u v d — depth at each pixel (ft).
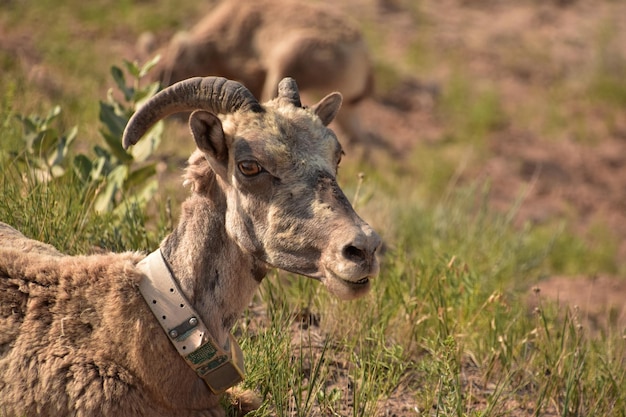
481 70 155.12
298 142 32.83
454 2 176.76
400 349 41.86
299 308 47.75
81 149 70.23
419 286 52.75
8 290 33.94
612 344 52.85
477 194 116.88
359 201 65.46
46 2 129.39
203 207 34.24
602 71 162.09
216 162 33.42
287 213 32.12
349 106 111.04
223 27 101.30
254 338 43.96
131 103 56.65
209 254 34.06
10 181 50.14
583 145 141.79
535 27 173.37
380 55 147.43
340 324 47.62
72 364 32.76
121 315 33.19
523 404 44.88
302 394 40.83
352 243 30.37
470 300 51.83
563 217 119.55
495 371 47.39
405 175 117.91
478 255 72.59
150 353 33.09
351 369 44.27
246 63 101.04
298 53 99.86
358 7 163.12
